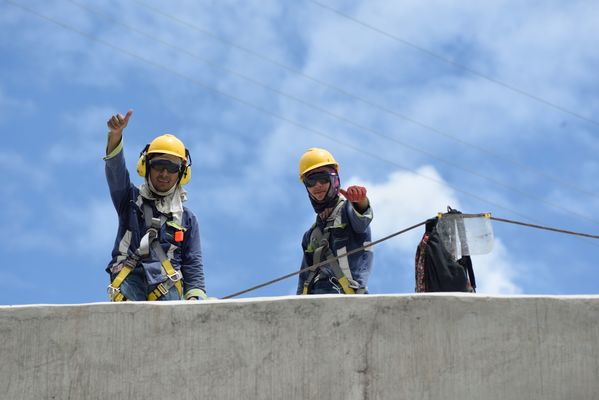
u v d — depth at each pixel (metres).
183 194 9.88
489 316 7.71
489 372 7.61
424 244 9.80
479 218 9.96
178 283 9.51
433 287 9.69
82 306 7.74
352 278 9.91
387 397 7.57
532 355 7.65
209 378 7.61
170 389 7.59
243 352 7.65
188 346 7.66
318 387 7.59
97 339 7.68
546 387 7.60
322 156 10.38
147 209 9.66
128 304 7.73
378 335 7.67
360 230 9.99
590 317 7.73
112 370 7.63
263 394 7.59
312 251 10.20
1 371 7.65
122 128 9.40
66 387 7.61
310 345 7.66
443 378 7.60
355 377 7.61
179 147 9.91
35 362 7.66
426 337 7.67
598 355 7.67
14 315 7.73
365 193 9.94
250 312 7.72
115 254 9.60
